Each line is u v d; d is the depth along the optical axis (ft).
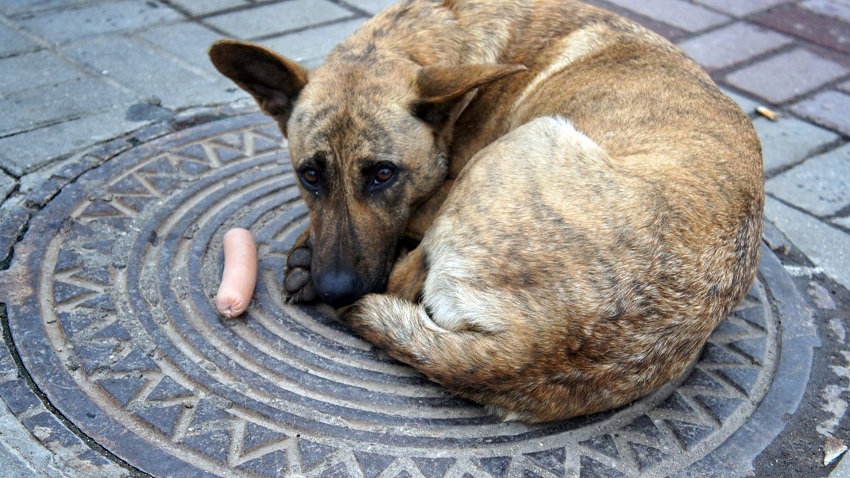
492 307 3.18
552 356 3.13
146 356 3.34
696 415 3.36
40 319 3.42
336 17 5.36
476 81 3.45
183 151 4.15
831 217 4.18
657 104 3.59
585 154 3.33
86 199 3.86
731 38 5.53
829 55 5.39
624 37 3.89
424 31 3.74
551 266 3.16
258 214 3.86
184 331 3.42
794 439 3.33
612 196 3.25
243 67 3.56
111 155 4.10
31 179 3.95
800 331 3.67
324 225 3.49
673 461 3.23
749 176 3.44
